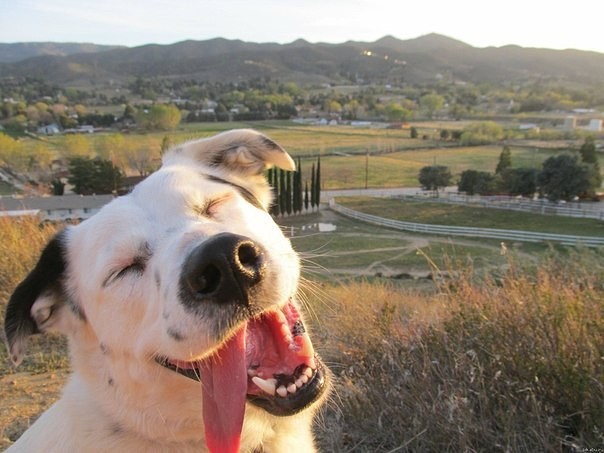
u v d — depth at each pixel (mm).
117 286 318
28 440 366
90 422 335
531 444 457
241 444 333
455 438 463
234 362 292
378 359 628
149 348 306
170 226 329
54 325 365
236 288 274
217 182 377
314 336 777
